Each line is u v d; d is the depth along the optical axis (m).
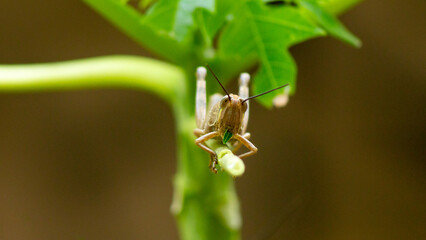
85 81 0.33
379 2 0.64
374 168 0.70
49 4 0.64
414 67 0.67
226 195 0.33
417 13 0.64
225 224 0.33
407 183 0.69
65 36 0.67
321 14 0.31
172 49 0.32
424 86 0.67
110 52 0.69
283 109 0.70
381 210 0.70
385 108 0.68
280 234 0.34
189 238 0.33
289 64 0.30
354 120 0.70
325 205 0.70
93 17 0.66
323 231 0.70
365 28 0.66
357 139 0.70
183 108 0.33
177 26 0.28
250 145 0.25
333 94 0.69
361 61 0.68
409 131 0.68
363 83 0.68
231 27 0.30
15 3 0.63
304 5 0.30
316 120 0.70
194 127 0.33
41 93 0.68
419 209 0.69
